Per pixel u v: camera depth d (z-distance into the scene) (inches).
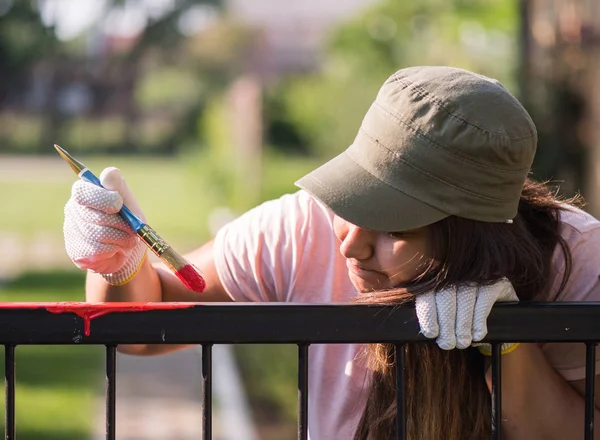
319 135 1255.5
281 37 1827.0
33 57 2314.2
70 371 459.2
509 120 105.5
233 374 455.5
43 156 2449.6
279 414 384.5
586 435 103.0
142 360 496.1
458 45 738.2
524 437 119.0
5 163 2186.3
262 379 441.7
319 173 110.8
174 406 399.5
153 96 2453.2
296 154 1577.3
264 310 96.3
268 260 127.5
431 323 98.4
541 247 115.0
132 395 416.8
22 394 403.5
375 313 98.2
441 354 112.7
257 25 1964.8
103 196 104.3
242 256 128.5
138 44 2396.7
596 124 414.3
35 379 435.5
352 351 122.8
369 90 1024.9
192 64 2343.8
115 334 94.7
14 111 2445.9
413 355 112.4
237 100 1440.7
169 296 129.6
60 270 824.9
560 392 119.0
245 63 2012.8
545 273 115.2
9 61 2317.9
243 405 398.9
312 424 128.1
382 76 1034.1
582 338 100.3
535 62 438.9
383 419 114.2
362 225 104.7
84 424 359.3
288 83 1718.8
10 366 94.4
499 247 105.8
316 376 126.0
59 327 94.2
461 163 104.2
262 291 128.3
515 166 106.0
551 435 119.2
